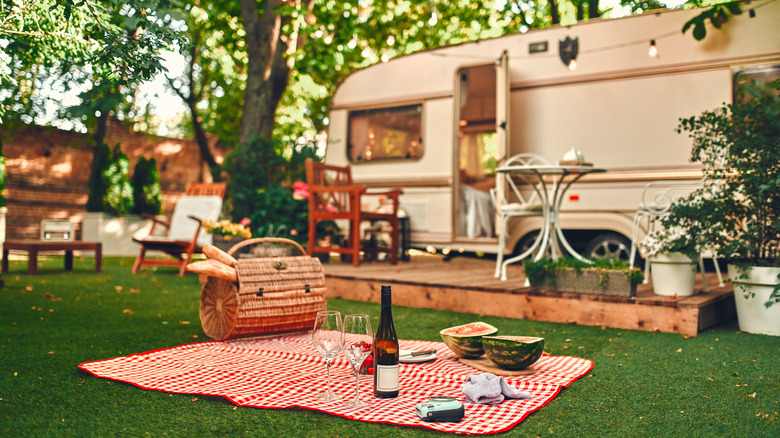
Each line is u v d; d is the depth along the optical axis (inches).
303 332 151.5
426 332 159.3
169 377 107.8
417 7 424.8
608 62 245.1
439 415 85.6
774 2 215.6
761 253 163.8
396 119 296.7
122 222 420.5
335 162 314.2
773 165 155.7
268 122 325.1
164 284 246.5
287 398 95.9
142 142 508.1
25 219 443.2
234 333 137.6
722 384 110.0
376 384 96.8
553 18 372.2
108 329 154.7
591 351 137.6
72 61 144.4
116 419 86.8
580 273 172.7
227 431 82.4
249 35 321.1
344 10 376.2
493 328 125.5
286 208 286.0
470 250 274.7
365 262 283.1
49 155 453.4
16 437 79.3
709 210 165.5
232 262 139.4
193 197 297.3
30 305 187.6
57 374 110.3
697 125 171.0
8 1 138.1
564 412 92.7
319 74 468.8
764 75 216.1
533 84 260.2
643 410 94.4
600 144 245.9
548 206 195.5
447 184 281.4
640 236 236.1
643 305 162.7
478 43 273.9
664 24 234.8
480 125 336.2
